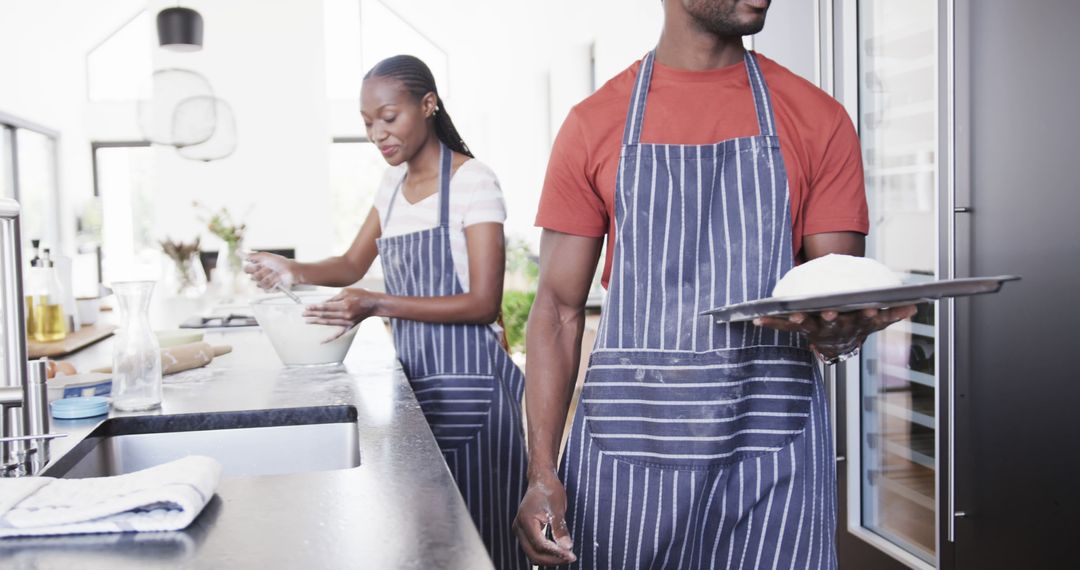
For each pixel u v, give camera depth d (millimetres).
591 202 1436
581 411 1419
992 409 2320
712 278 1362
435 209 2270
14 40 8617
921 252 2631
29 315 2990
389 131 2197
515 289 9078
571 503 1414
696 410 1350
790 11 3160
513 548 2283
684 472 1355
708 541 1381
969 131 2350
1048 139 2070
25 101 8930
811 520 1354
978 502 2387
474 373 2230
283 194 6902
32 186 9102
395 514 982
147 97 10117
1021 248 2182
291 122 6910
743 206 1356
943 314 2467
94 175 10258
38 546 906
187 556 869
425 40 10562
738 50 1415
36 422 1341
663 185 1369
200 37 6207
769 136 1352
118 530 939
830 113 1370
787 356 1364
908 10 2633
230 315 3723
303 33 6910
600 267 7539
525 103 10570
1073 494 2051
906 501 2801
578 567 1409
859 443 3016
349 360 2320
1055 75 2037
